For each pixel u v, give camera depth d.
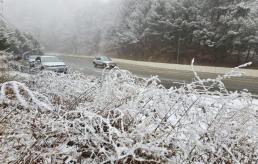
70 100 4.60
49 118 2.97
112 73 4.14
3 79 7.04
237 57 40.66
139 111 3.09
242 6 37.16
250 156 2.80
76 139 2.60
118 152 2.03
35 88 5.52
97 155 2.47
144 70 35.12
